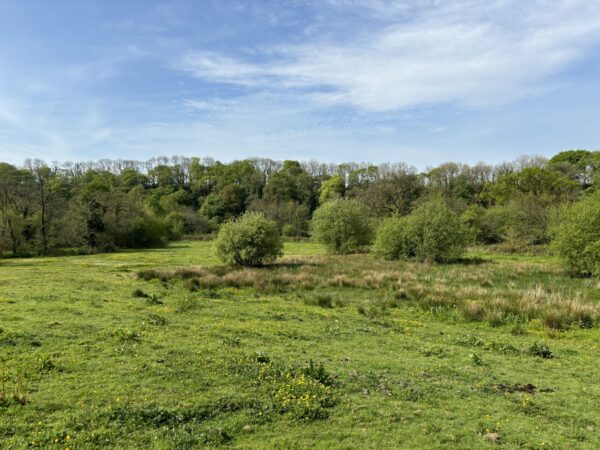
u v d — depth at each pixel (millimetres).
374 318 15133
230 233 30656
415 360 10102
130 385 7215
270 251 31062
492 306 16500
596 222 25203
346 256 38875
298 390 7316
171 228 78000
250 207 87438
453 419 6766
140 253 50312
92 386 7129
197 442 5578
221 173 110562
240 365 8438
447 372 9266
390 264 31250
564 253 26609
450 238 33188
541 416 7090
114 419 6047
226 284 22016
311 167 116750
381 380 8367
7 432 5535
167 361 8469
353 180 104250
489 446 5887
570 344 12445
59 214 56156
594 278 24281
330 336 12047
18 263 36688
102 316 12719
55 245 53656
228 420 6258
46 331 10352
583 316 14891
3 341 9273
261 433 5957
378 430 6234
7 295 15945
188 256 44781
